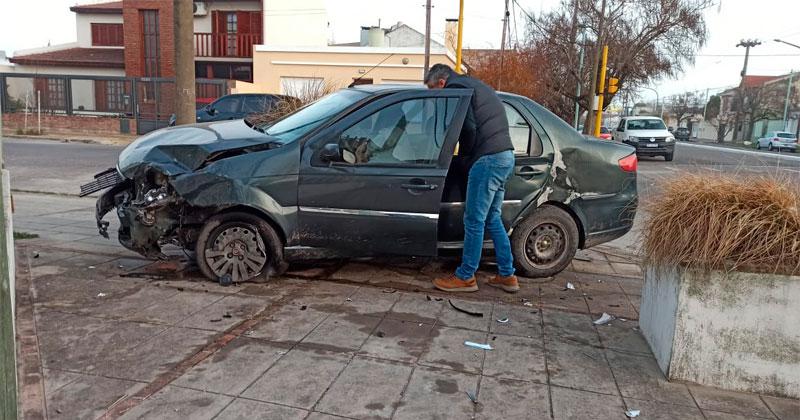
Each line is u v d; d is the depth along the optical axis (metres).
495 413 3.00
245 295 4.61
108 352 3.51
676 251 3.38
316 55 26.70
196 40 31.30
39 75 24.89
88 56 31.44
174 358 3.46
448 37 31.02
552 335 4.09
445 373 3.41
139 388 3.10
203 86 24.30
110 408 2.89
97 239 6.32
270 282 4.97
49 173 12.20
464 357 3.65
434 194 4.70
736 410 3.15
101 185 5.09
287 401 3.02
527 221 5.34
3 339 2.11
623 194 5.53
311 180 4.68
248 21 31.33
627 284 5.59
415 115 4.79
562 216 5.40
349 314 4.30
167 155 4.61
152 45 28.91
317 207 4.72
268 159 4.64
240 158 4.62
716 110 71.25
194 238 4.89
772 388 3.32
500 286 5.11
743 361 3.34
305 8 30.28
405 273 5.48
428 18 23.17
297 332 3.91
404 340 3.87
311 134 4.76
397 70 26.47
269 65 27.02
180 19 7.85
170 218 4.76
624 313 4.69
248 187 4.59
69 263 5.33
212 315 4.16
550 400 3.16
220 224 4.78
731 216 3.28
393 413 2.95
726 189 3.40
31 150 17.38
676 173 3.79
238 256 4.84
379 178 4.68
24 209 8.07
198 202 4.53
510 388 3.27
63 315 4.07
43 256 5.54
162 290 4.65
